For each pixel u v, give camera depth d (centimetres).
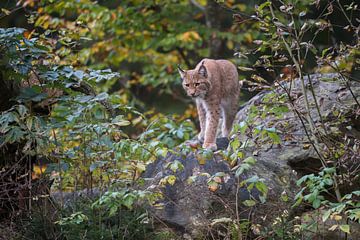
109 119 1093
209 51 2406
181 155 1029
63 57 1397
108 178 1054
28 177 1099
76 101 1009
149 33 2389
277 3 1323
